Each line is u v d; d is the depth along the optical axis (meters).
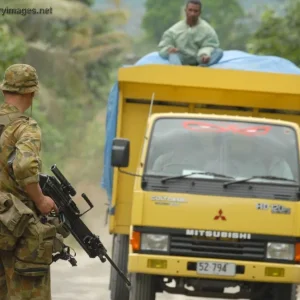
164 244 29.33
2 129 21.64
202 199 29.50
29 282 21.44
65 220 22.25
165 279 39.75
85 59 94.50
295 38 68.62
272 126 31.48
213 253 29.33
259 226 29.45
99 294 37.47
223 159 30.53
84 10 93.75
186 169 30.25
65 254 22.28
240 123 31.48
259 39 69.56
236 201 29.52
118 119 34.84
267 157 30.70
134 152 35.19
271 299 32.25
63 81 91.00
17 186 21.50
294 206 29.64
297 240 29.50
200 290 30.84
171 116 31.53
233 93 35.38
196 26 39.97
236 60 39.38
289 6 69.88
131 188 34.56
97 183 89.62
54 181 22.00
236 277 29.23
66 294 37.19
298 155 30.84
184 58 39.91
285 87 34.62
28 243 21.23
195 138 30.97
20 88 21.84
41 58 86.94
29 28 84.38
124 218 34.28
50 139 79.62
